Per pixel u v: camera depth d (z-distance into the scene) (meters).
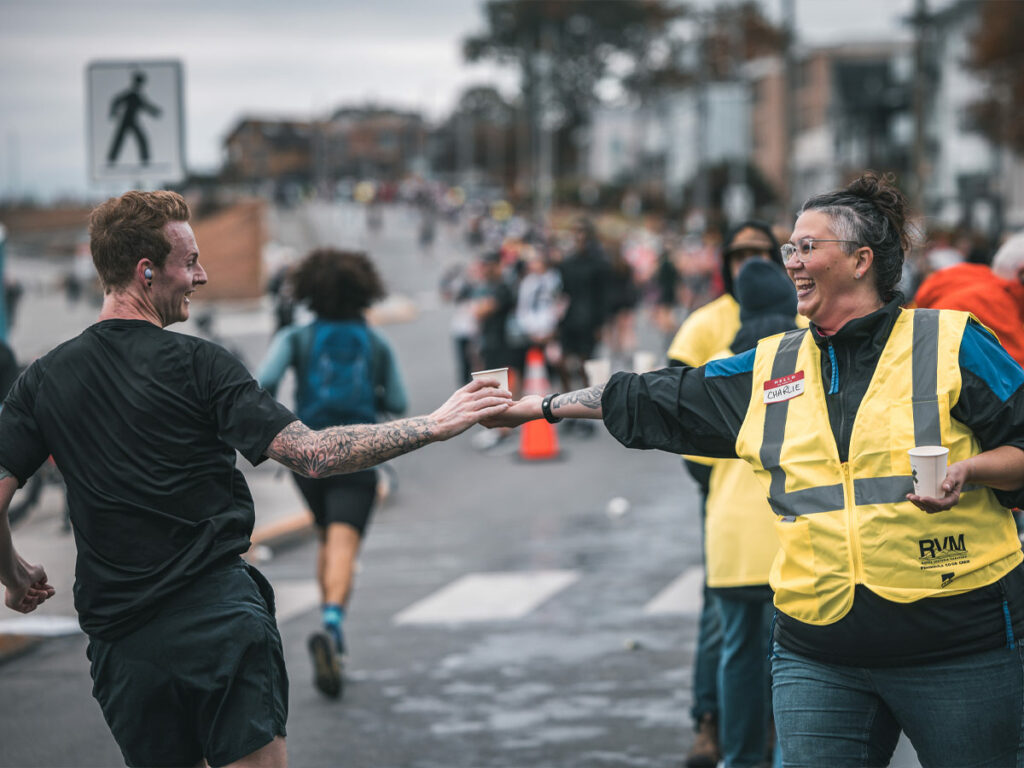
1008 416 4.52
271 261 34.00
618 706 8.88
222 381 4.95
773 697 4.81
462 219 128.00
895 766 6.09
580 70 156.25
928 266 17.59
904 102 90.62
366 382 9.62
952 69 81.12
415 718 8.70
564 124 161.12
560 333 22.73
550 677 9.57
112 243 5.05
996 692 4.48
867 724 4.65
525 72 154.50
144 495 4.88
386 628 11.07
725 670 7.07
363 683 9.53
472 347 26.23
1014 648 4.53
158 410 4.90
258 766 4.87
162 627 4.85
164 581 4.84
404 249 106.75
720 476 7.07
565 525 15.14
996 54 58.69
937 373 4.56
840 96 112.44
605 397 5.12
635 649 10.22
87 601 4.93
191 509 4.93
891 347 4.66
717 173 106.00
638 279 51.53
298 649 10.41
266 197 138.88
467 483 18.20
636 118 159.50
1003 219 71.94
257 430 4.91
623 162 160.75
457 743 8.19
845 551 4.55
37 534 14.70
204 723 4.89
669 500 16.50
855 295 4.72
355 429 4.95
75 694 9.40
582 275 22.56
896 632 4.50
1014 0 58.38
